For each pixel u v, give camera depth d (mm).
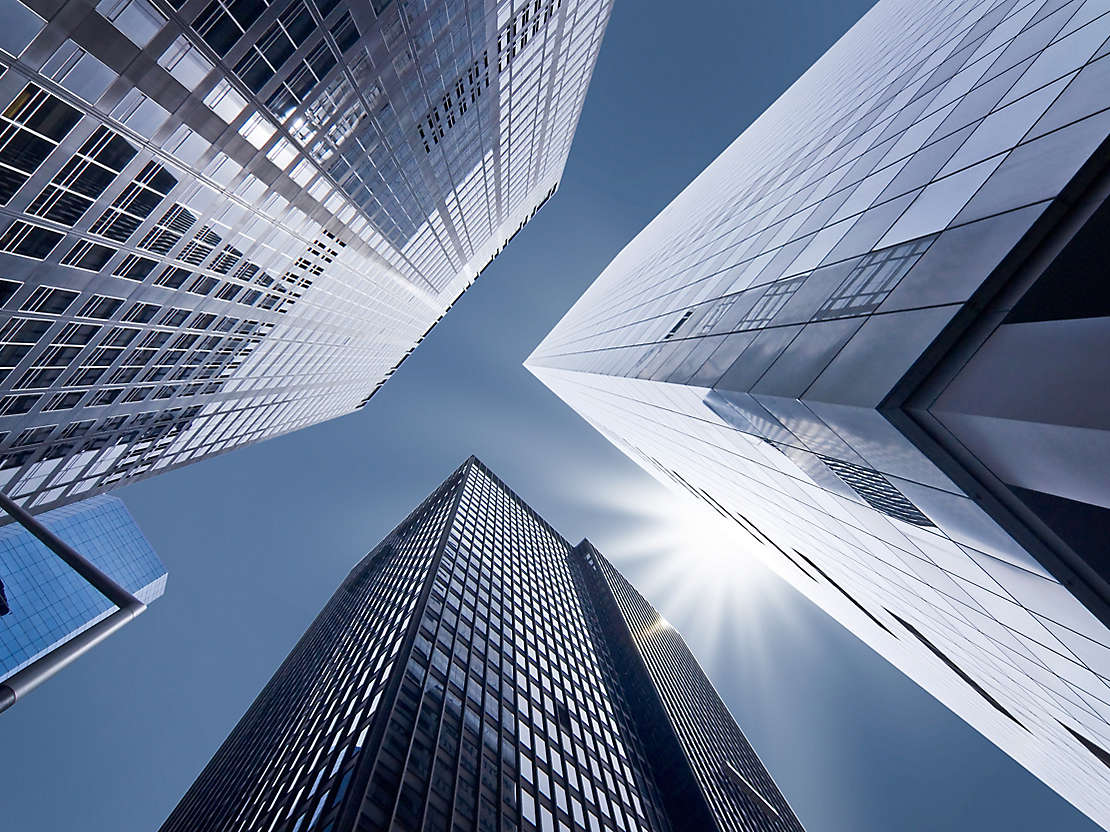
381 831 27656
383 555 115812
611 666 96312
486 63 42656
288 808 35750
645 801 55438
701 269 28344
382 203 47250
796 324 13914
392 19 28656
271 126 29172
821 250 15523
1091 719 16469
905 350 9719
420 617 49219
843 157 19719
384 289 66000
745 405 14523
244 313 44375
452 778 34250
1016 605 12070
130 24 19031
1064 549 9070
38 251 24125
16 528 71375
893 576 18625
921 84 17938
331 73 28938
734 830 77938
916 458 9828
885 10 41469
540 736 47500
